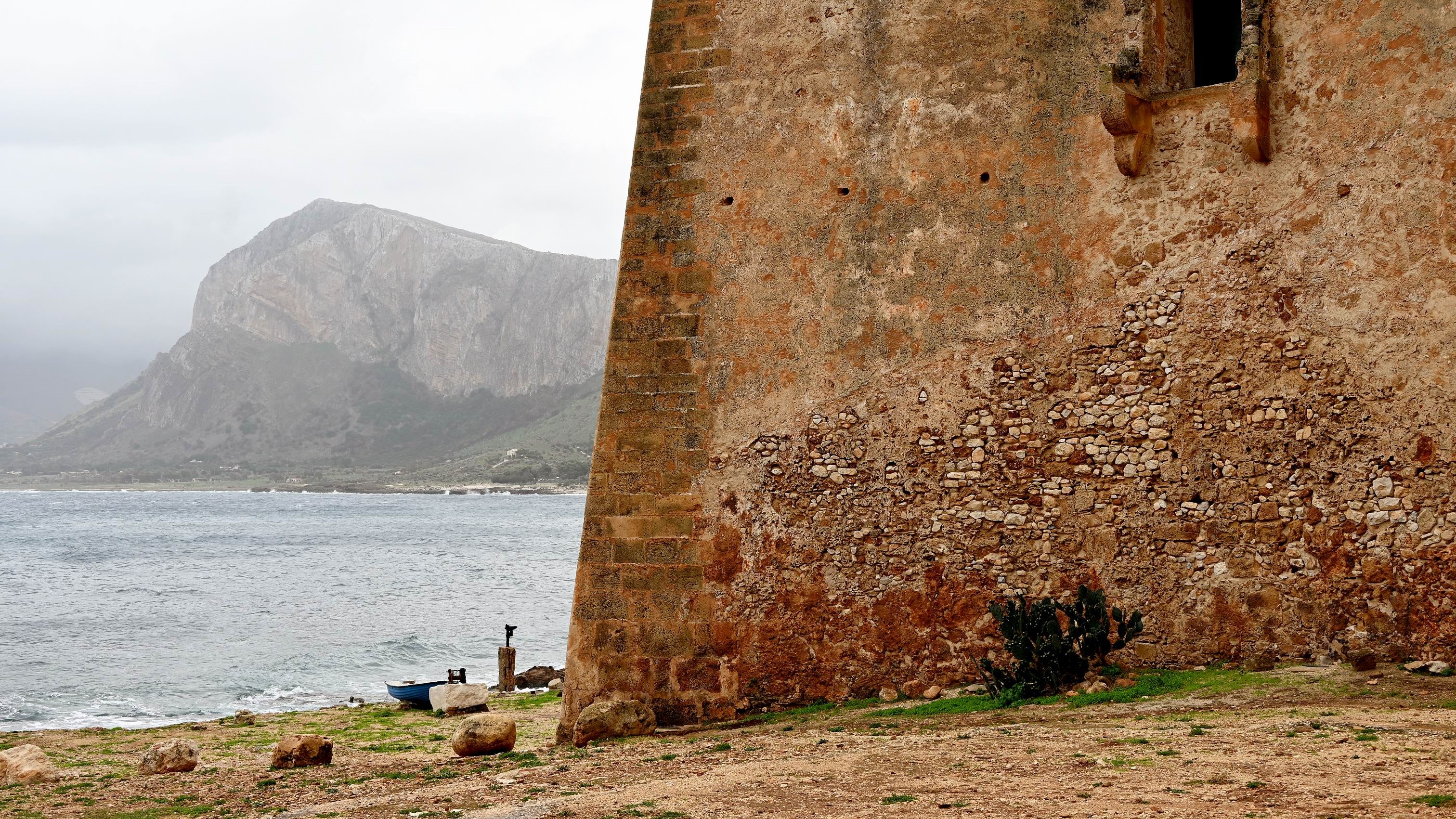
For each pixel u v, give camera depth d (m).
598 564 12.66
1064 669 11.16
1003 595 11.66
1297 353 10.96
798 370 12.49
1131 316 11.56
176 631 44.88
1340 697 9.64
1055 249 11.89
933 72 12.48
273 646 40.00
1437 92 10.64
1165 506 11.29
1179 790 7.25
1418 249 10.61
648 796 8.46
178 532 125.12
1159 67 11.80
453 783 10.29
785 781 8.56
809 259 12.60
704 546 12.45
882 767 8.76
